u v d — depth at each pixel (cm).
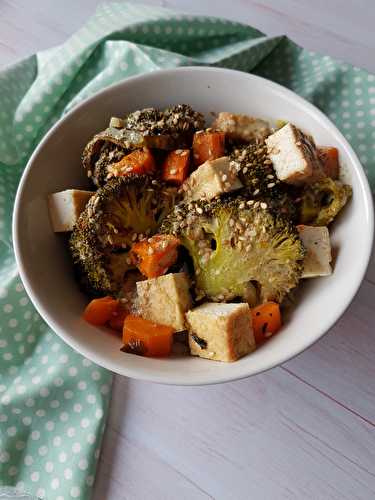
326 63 31
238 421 26
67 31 35
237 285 24
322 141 26
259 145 26
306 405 26
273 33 34
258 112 28
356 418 26
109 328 25
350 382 27
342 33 33
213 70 27
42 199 26
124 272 25
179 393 27
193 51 32
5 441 27
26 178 25
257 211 24
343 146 25
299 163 24
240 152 26
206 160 26
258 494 26
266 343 24
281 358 22
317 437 26
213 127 27
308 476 26
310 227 24
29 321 29
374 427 26
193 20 32
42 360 28
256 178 25
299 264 24
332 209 25
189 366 23
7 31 35
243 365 22
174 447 26
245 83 27
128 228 25
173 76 27
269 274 24
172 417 27
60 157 27
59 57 31
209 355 23
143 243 25
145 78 27
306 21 34
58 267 26
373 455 26
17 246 24
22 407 27
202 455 26
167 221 25
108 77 31
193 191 25
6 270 30
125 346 24
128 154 26
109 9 33
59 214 26
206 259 24
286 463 26
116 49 31
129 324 24
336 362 27
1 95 31
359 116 30
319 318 23
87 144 27
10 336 28
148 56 30
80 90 32
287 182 25
